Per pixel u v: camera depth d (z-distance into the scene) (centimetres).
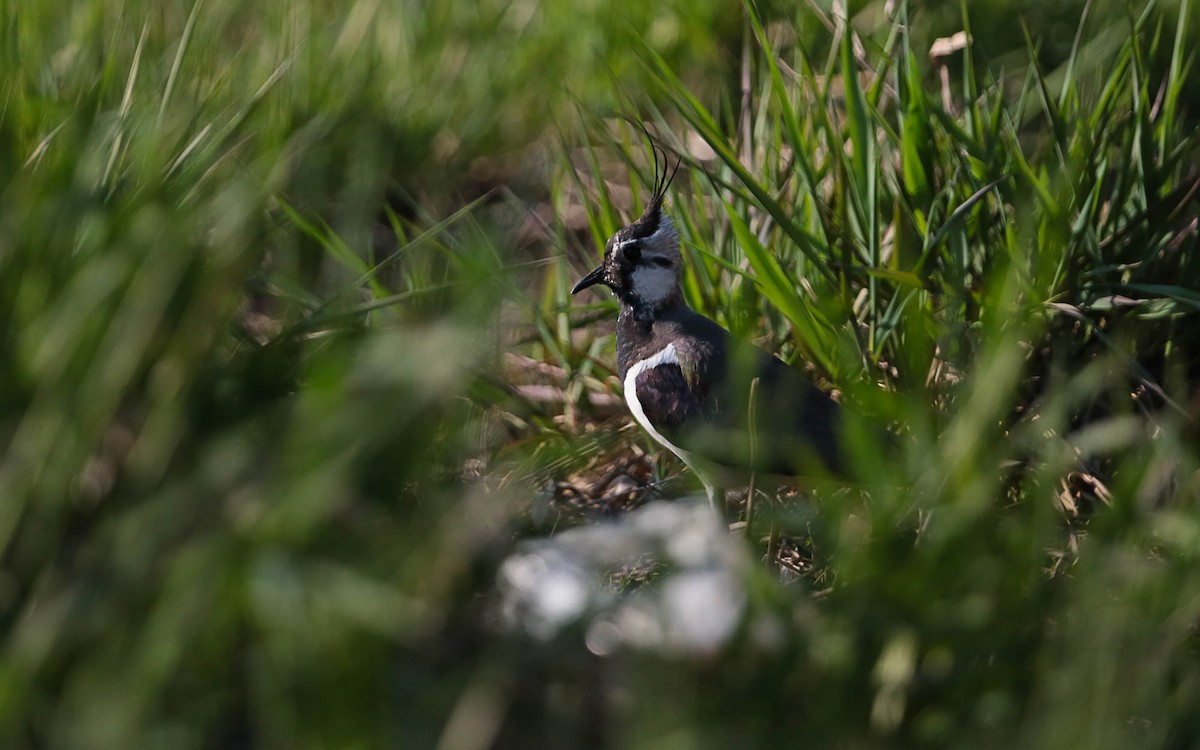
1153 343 1017
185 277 691
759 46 1400
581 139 1390
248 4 1390
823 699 621
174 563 598
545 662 637
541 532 846
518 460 920
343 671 576
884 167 1105
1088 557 729
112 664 574
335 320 753
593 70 1441
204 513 623
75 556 630
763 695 617
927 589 661
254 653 598
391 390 639
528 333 1131
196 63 1094
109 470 661
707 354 976
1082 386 880
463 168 1420
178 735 577
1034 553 704
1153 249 1023
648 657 618
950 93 1241
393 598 602
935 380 971
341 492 622
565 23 1488
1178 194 1004
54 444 619
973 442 758
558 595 721
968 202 950
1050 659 643
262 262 1023
